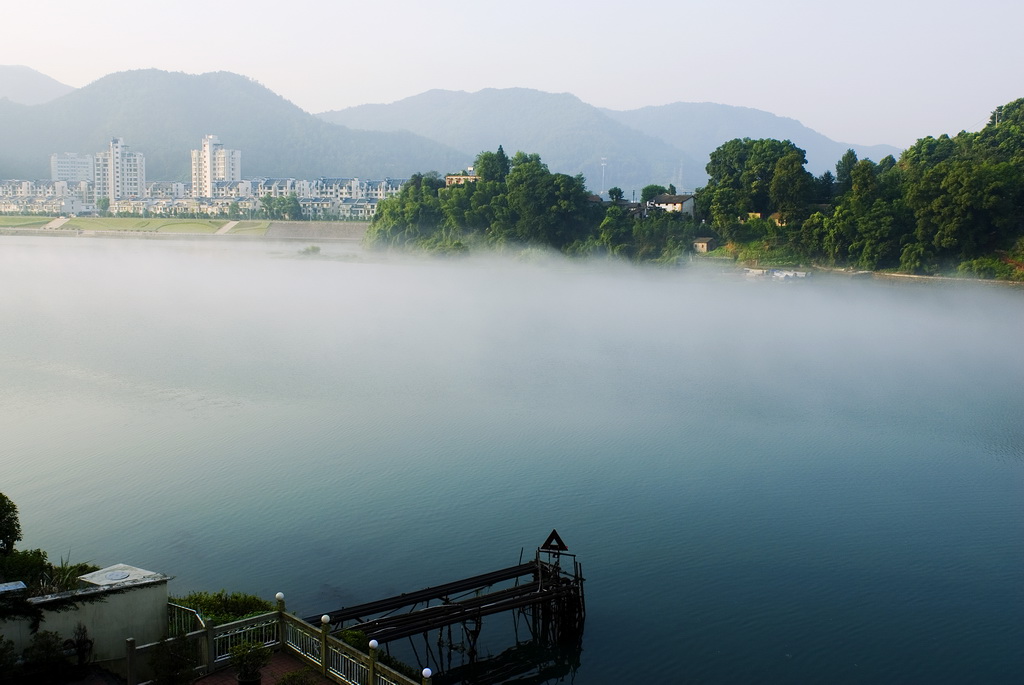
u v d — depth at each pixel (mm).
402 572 50125
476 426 81375
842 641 44594
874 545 56000
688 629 45562
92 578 32312
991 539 57250
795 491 65750
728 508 61781
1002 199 195625
